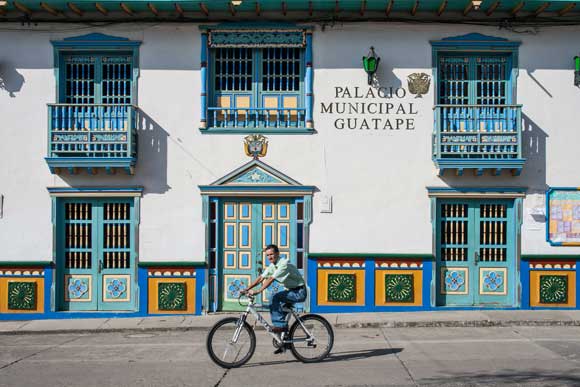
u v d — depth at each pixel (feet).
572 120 42.80
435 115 41.98
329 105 42.98
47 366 29.66
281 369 28.17
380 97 42.98
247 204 43.32
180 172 43.01
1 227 42.70
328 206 42.80
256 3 40.75
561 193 42.68
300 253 43.16
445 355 30.73
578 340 34.42
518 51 42.86
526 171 42.65
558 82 42.83
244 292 29.40
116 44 42.88
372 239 42.78
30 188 42.75
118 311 42.88
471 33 42.88
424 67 42.91
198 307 42.93
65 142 41.39
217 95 43.55
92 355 32.19
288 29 42.83
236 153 43.06
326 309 42.60
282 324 29.27
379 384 25.29
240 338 29.45
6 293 42.65
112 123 42.45
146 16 42.73
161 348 33.86
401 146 42.86
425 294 42.55
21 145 42.83
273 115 43.27
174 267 42.91
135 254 42.88
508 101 43.16
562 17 42.63
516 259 42.63
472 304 43.06
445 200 43.14
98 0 40.01
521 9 41.65
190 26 43.06
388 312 42.29
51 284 42.60
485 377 26.20
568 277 42.68
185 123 43.04
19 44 42.96
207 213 42.96
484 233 43.14
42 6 41.19
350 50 42.98
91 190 42.63
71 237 43.19
